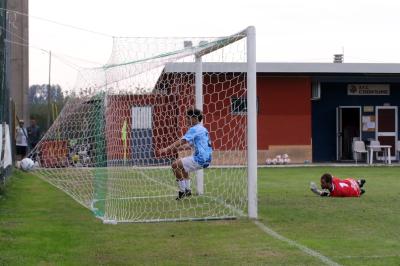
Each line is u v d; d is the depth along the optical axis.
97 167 18.02
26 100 38.97
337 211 13.25
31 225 11.44
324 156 36.66
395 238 10.06
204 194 16.84
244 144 21.25
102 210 13.53
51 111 39.22
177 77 21.66
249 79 12.66
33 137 31.83
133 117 20.83
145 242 9.89
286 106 34.78
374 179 22.64
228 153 22.88
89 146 20.81
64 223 11.77
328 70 33.28
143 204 14.75
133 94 19.75
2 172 17.03
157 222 12.02
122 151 19.31
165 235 10.54
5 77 18.77
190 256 8.82
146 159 21.98
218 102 23.75
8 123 20.47
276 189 18.62
